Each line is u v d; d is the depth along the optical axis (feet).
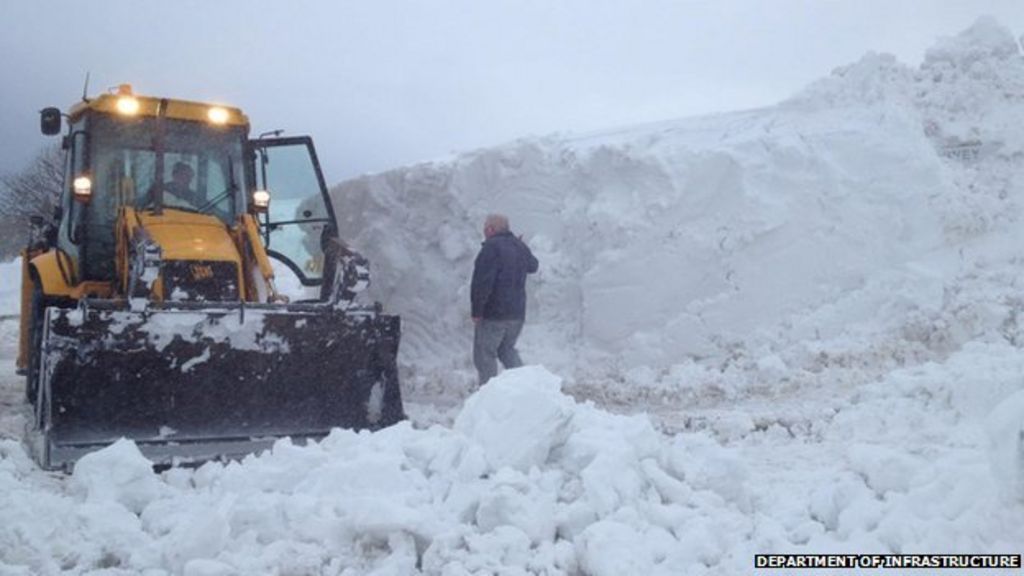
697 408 30.40
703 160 34.76
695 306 33.83
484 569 15.49
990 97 38.04
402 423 20.44
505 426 18.15
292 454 19.29
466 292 38.63
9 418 29.81
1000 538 14.61
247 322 26.08
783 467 22.75
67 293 29.58
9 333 61.62
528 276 37.42
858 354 31.60
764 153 35.12
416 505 17.42
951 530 14.90
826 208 34.30
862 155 35.14
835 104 38.60
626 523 16.48
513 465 17.76
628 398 31.96
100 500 18.76
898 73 38.86
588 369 34.19
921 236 34.17
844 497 17.34
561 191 37.86
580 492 17.43
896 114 36.06
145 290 25.43
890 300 33.06
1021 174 36.22
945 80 38.78
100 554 16.76
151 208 29.58
